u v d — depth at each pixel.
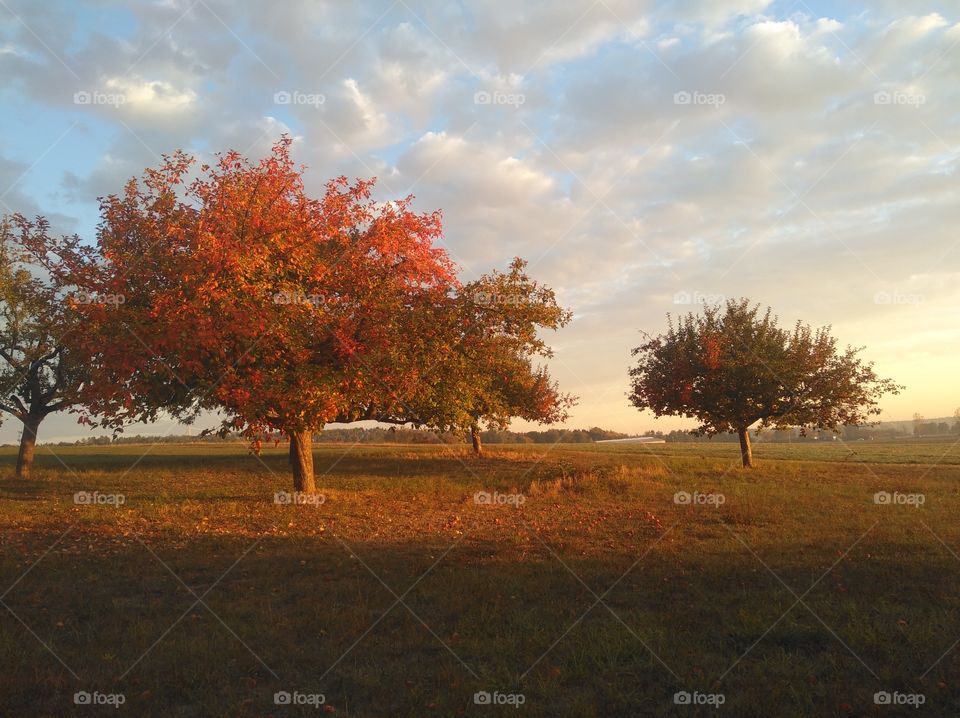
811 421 27.62
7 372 25.14
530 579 9.10
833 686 5.55
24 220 19.66
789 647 6.57
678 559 10.24
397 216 16.34
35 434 26.44
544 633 6.91
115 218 15.40
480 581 8.91
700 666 6.05
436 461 33.00
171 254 14.71
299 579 9.22
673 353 28.86
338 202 15.78
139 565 9.95
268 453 43.28
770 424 28.64
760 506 16.08
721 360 27.58
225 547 11.27
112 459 37.81
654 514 15.28
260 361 15.02
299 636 6.98
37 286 24.17
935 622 6.98
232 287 13.70
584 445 67.19
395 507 16.56
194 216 14.96
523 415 37.72
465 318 17.31
